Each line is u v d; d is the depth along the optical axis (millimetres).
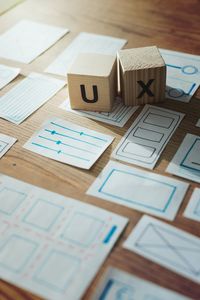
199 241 357
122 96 475
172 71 516
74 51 548
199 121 454
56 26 590
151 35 568
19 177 407
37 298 329
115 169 410
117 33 573
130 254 349
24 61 538
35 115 469
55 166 416
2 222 374
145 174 405
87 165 414
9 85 506
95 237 360
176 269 341
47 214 377
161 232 362
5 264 348
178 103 475
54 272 341
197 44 550
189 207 378
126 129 449
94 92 455
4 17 611
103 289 330
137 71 446
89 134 445
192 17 592
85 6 622
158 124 452
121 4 621
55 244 357
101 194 390
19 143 440
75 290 331
